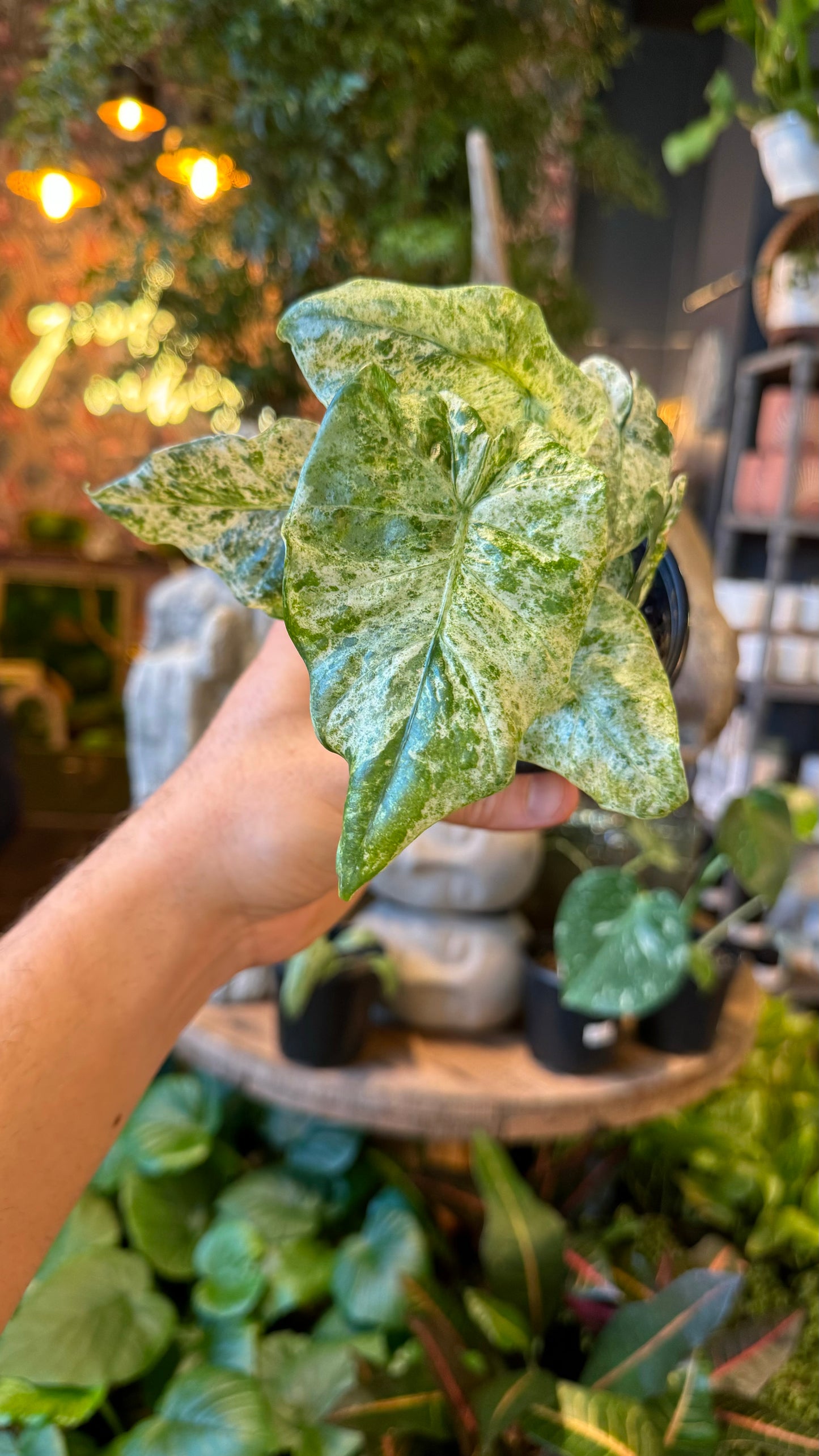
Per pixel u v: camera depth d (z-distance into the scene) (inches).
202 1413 30.9
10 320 180.9
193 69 50.4
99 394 98.5
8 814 66.7
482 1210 40.8
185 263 53.7
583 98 61.7
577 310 62.0
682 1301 29.6
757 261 97.3
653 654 12.4
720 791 89.7
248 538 13.6
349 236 53.1
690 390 119.6
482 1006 38.3
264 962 25.3
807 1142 46.3
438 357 11.4
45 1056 18.7
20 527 187.2
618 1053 37.5
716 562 95.3
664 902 32.6
